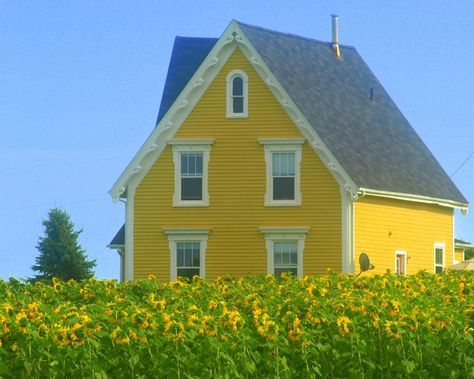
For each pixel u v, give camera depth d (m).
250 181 49.50
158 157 49.94
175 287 27.73
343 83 57.06
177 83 55.66
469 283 27.16
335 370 18.72
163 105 54.72
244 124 49.66
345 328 18.97
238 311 21.09
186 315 19.27
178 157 49.84
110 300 25.64
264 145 49.38
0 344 17.33
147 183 49.94
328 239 48.88
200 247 49.53
